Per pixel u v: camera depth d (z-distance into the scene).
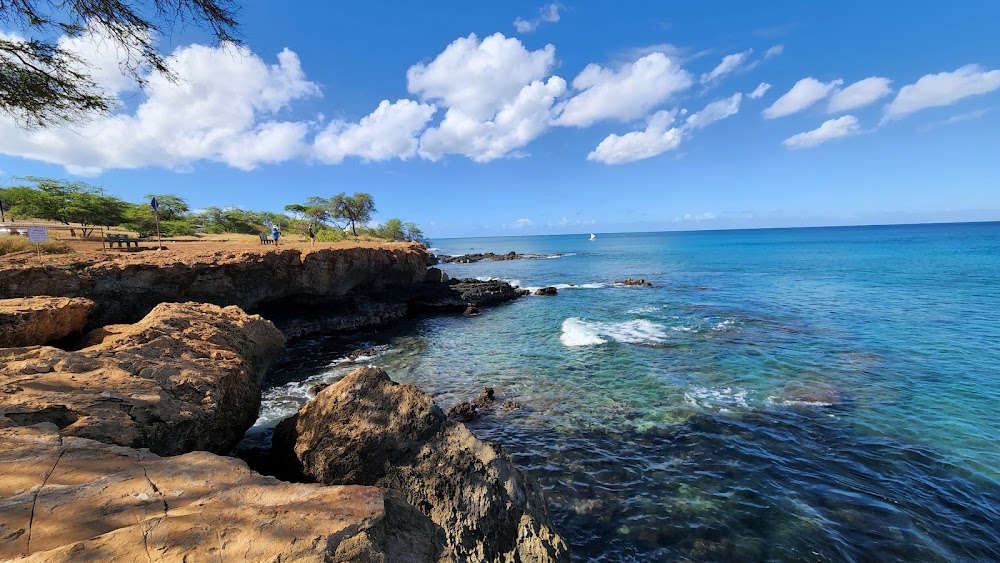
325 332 23.14
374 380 6.97
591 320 23.73
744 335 18.53
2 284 13.36
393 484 5.68
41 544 2.41
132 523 2.67
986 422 9.75
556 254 96.06
